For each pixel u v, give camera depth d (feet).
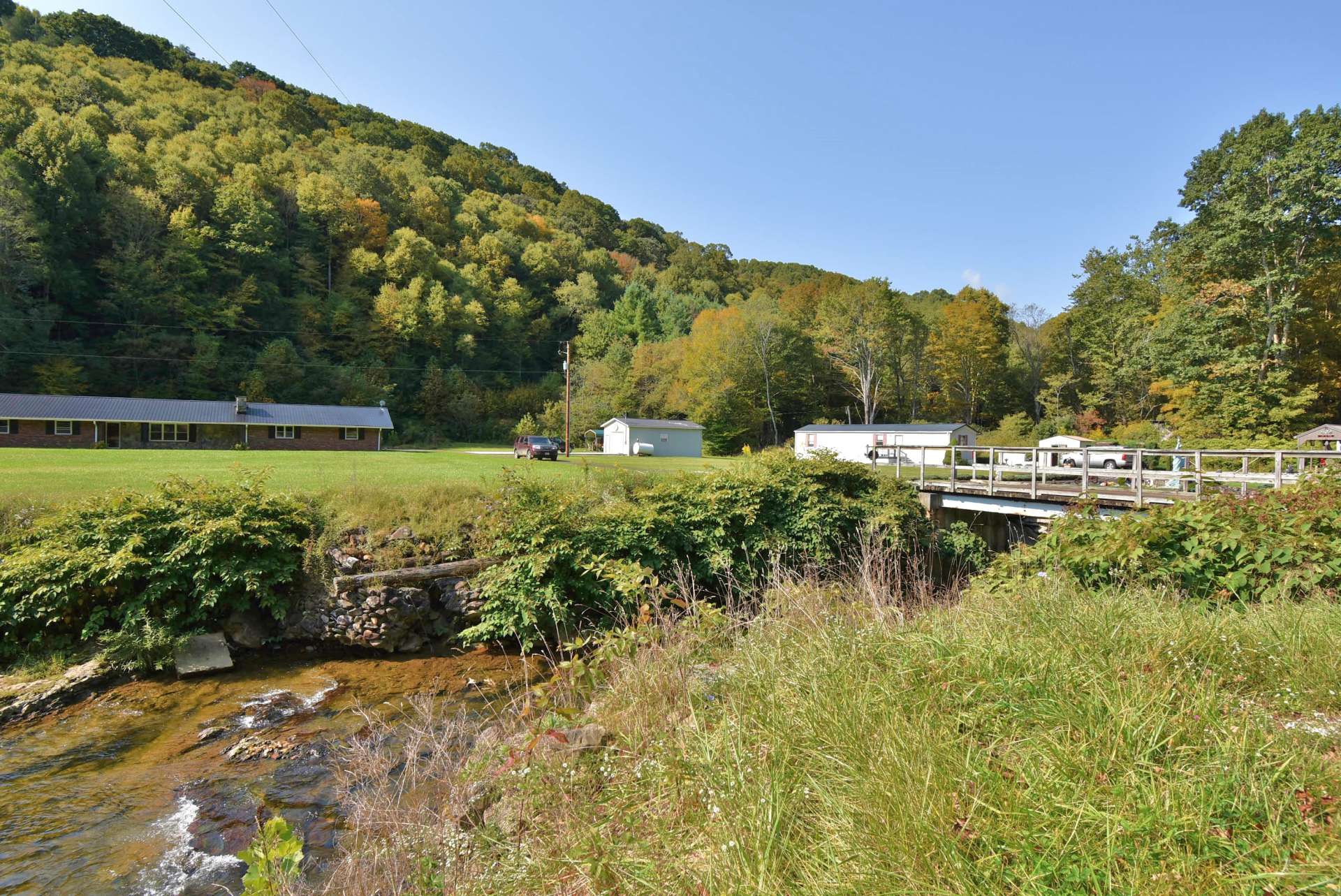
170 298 192.54
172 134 244.22
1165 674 9.68
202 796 19.24
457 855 9.48
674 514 43.68
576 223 403.75
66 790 19.76
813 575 20.85
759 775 8.25
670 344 235.20
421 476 61.26
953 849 6.36
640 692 12.69
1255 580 19.06
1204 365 104.06
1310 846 5.72
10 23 286.87
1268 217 93.86
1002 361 203.62
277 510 37.70
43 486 45.98
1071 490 49.88
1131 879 5.70
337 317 224.53
